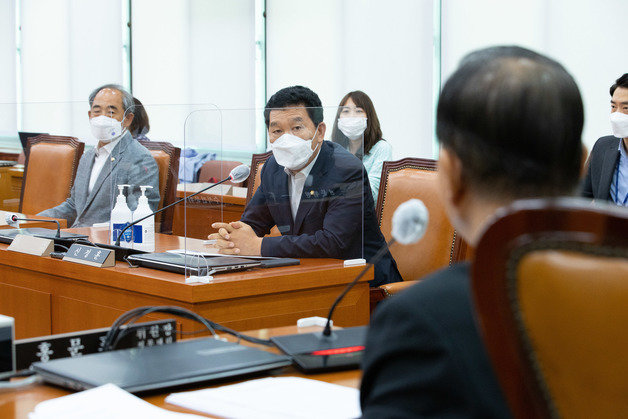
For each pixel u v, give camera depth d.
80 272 2.44
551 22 4.84
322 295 2.38
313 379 1.25
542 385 0.68
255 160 2.72
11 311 2.74
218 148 2.61
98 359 1.26
